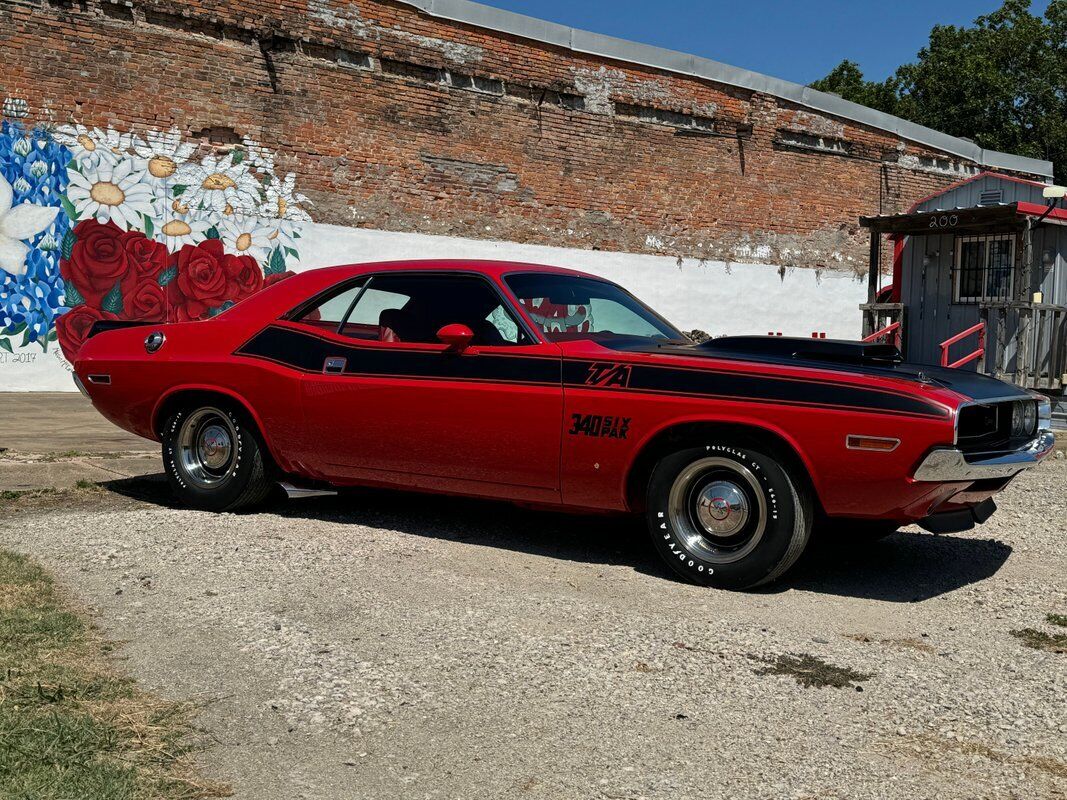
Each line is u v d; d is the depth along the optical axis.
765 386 4.56
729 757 2.95
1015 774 2.87
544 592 4.57
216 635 3.87
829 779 2.82
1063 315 12.83
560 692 3.41
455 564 5.00
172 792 2.62
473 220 18.75
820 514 4.98
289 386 5.71
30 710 3.03
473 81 18.66
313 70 16.77
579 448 4.92
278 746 2.96
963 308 13.89
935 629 4.23
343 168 17.16
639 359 4.85
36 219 14.28
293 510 6.18
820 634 4.09
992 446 4.64
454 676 3.52
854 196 24.58
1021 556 5.59
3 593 4.21
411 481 5.53
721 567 4.68
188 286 15.65
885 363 4.86
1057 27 39.00
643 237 21.19
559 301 5.47
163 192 15.35
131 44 14.96
